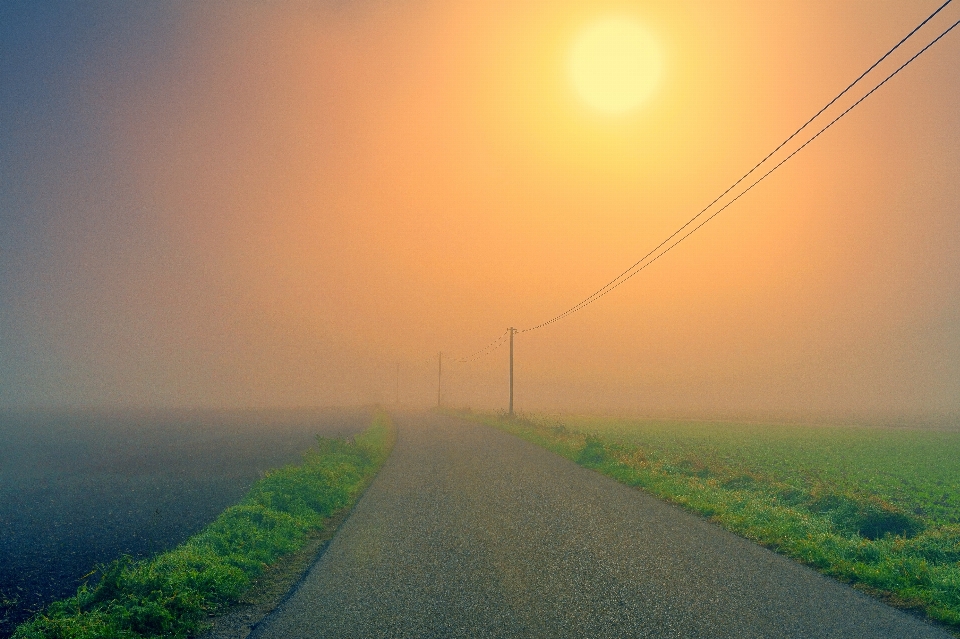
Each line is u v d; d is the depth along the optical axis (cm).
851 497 1553
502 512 1517
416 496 1814
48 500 2200
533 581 930
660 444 3912
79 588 1044
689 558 1054
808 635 698
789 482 2127
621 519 1410
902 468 2948
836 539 1149
